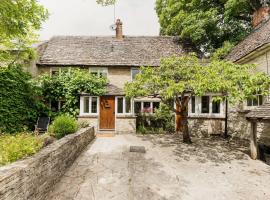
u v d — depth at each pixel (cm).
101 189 502
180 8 1659
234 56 1225
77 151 753
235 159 789
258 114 744
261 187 547
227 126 1290
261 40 993
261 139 891
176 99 1023
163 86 898
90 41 1744
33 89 1245
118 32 1781
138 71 1541
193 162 744
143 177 590
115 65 1496
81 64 1479
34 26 1013
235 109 1180
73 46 1672
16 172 304
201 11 1497
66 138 664
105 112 1410
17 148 416
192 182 571
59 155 529
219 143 1073
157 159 764
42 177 412
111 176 584
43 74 1389
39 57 1505
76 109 1380
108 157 762
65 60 1505
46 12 995
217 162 749
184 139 1057
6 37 1058
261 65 931
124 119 1354
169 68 913
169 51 1653
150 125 1418
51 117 1328
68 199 445
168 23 1858
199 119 1354
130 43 1734
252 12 1495
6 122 1025
